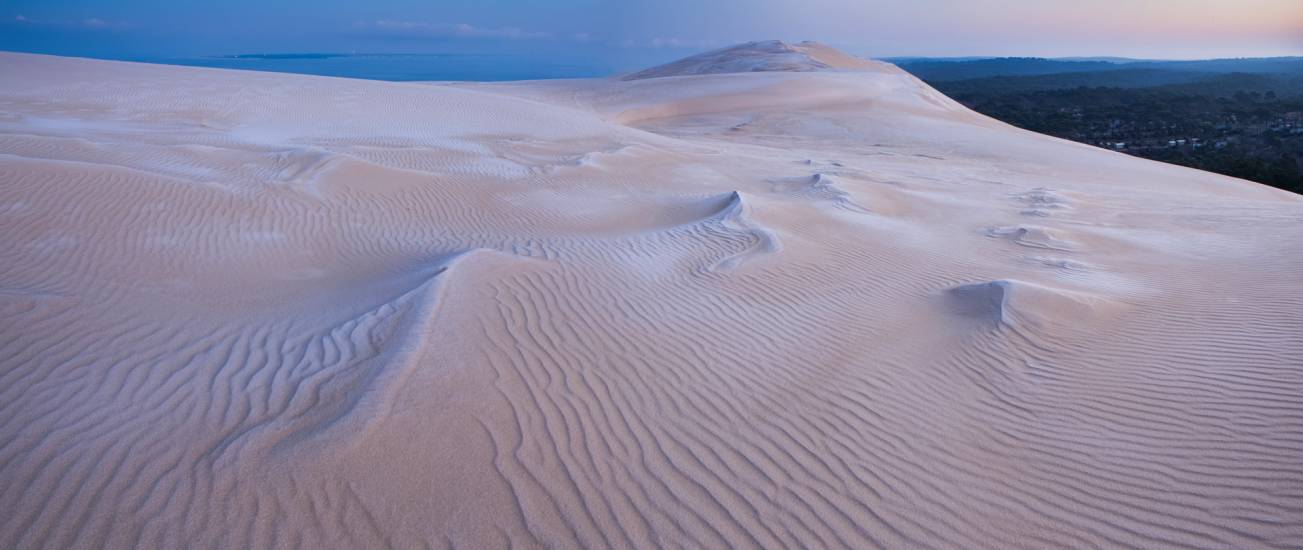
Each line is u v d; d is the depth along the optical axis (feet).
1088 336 21.13
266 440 13.71
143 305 20.95
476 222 36.11
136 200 31.04
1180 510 13.20
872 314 23.34
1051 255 31.68
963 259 30.53
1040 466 14.76
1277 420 15.85
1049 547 12.36
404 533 11.69
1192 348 19.97
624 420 15.88
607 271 26.48
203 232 29.30
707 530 12.47
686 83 163.73
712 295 24.49
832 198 43.68
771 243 30.32
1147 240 34.76
